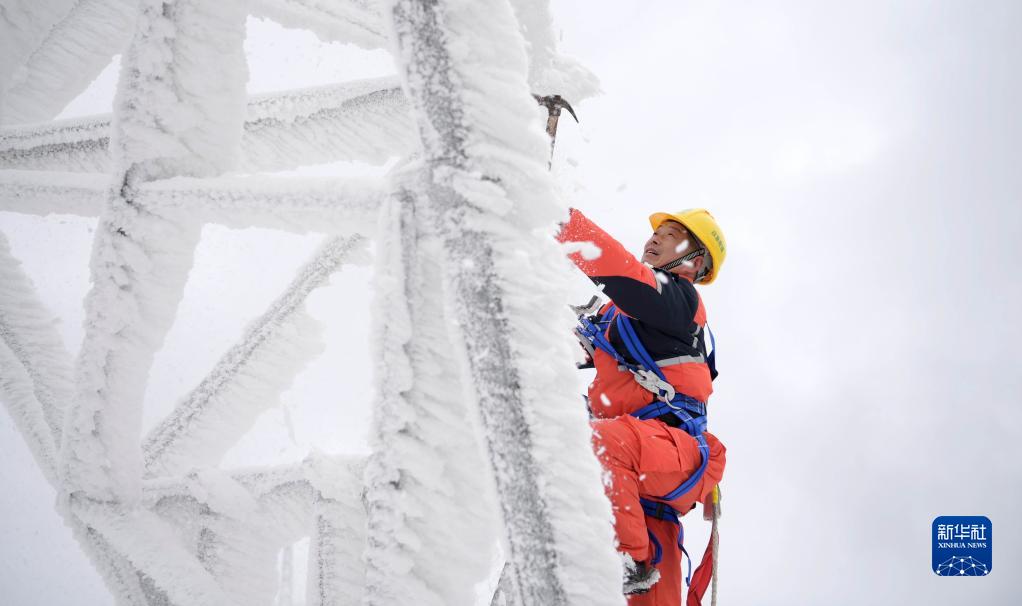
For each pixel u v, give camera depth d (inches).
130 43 57.1
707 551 81.6
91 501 66.5
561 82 80.6
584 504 40.4
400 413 43.5
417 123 41.4
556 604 39.8
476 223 40.4
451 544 44.9
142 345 62.8
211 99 59.5
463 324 41.2
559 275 41.9
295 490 67.1
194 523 70.5
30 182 76.4
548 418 40.3
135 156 58.5
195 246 62.1
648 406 77.4
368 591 44.0
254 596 68.3
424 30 39.4
